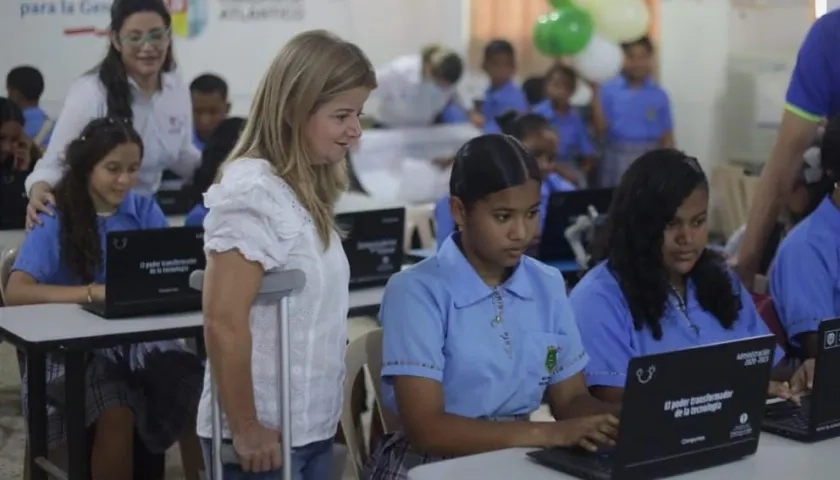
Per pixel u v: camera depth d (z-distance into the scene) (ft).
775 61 25.62
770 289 10.38
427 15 24.16
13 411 16.48
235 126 14.44
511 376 7.73
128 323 10.68
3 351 19.27
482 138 7.51
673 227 8.52
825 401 7.24
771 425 7.42
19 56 19.62
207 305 7.17
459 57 24.17
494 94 24.49
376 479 8.01
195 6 21.11
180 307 11.12
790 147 11.77
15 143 19.04
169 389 11.27
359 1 23.22
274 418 7.45
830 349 7.18
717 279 8.89
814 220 10.17
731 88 26.16
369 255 12.44
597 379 8.57
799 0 25.16
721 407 6.66
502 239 7.36
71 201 12.12
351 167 23.30
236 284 7.11
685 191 8.43
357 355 8.71
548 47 22.07
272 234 7.18
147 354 11.58
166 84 15.46
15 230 17.76
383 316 7.77
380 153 23.61
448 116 24.36
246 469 7.29
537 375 7.85
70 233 12.09
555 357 7.97
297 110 7.30
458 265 7.73
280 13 22.11
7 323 10.69
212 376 7.29
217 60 21.52
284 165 7.38
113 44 14.84
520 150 7.43
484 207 7.36
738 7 25.90
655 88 24.97
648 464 6.40
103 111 14.73
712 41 26.05
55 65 19.92
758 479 6.49
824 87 11.50
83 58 20.13
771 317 10.24
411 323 7.57
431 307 7.61
